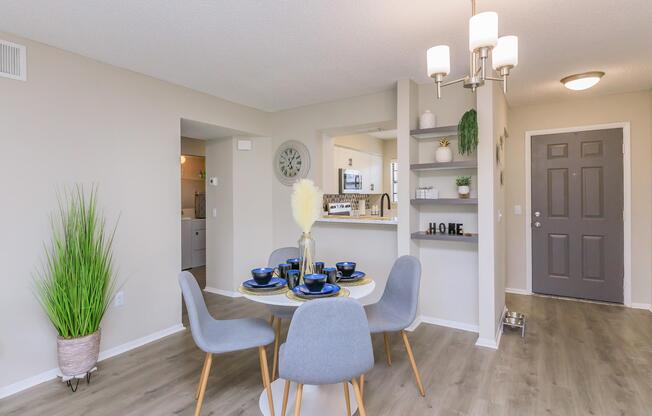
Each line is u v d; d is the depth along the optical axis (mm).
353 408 2127
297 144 4375
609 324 3447
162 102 3328
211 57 2826
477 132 2943
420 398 2238
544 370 2574
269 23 2297
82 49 2641
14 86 2375
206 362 2033
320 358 1581
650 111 3803
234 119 4105
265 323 2350
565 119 4211
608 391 2291
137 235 3107
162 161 3322
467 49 2693
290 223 4500
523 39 2531
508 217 4574
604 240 4078
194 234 6500
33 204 2461
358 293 2154
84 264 2473
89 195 2770
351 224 4066
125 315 3012
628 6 2092
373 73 3217
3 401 2246
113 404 2207
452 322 3482
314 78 3334
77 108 2707
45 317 2512
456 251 3471
